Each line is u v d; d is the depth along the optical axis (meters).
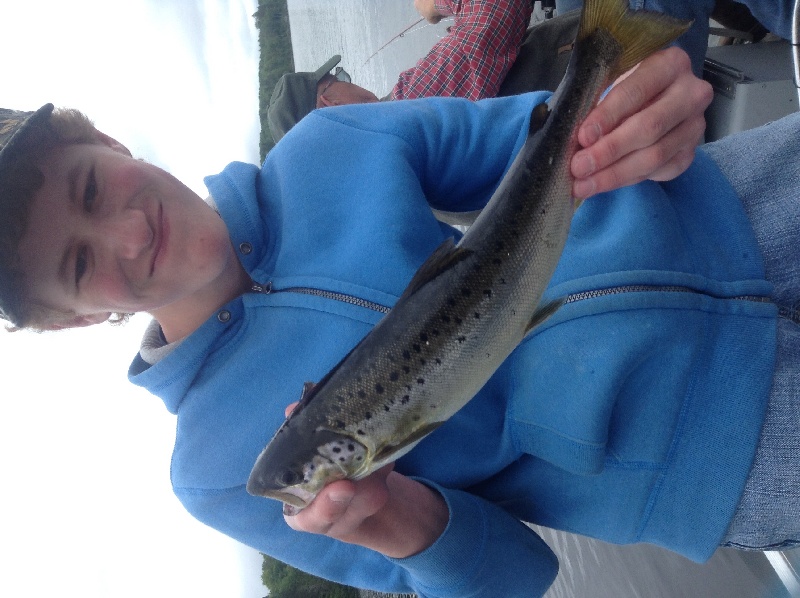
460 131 0.63
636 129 0.44
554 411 0.51
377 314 0.55
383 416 0.47
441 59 1.22
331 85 1.60
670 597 0.95
